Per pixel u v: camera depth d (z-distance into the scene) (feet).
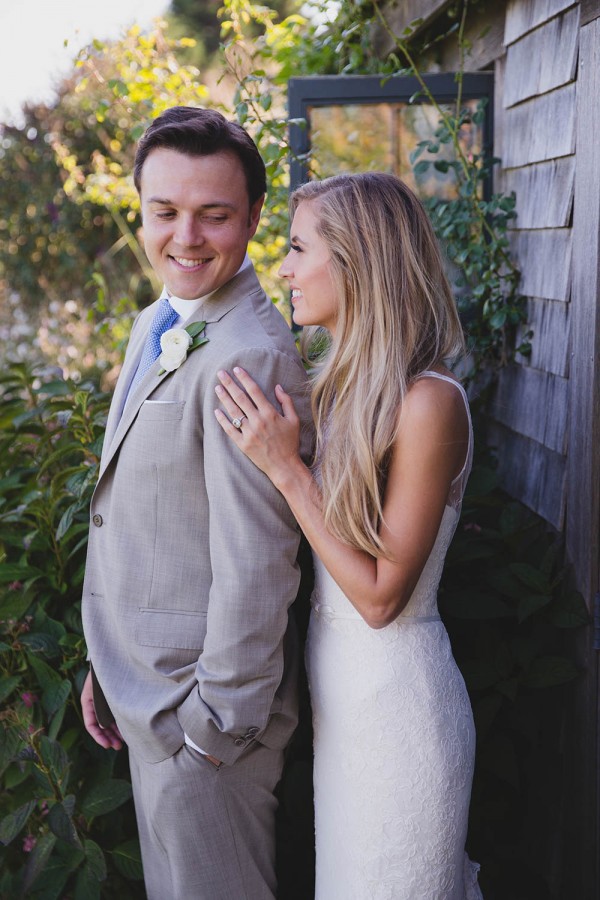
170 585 5.16
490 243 8.97
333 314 5.18
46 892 6.08
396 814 5.01
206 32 47.29
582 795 6.70
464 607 6.97
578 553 6.69
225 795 5.18
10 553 7.57
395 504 4.82
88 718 6.23
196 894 5.23
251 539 4.80
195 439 5.01
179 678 5.08
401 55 11.16
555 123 7.38
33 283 27.27
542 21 7.62
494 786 7.43
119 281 24.94
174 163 4.93
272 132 9.20
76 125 26.66
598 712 6.52
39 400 9.33
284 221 10.59
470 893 5.76
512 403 8.73
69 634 6.64
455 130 8.91
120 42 12.12
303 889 6.81
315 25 11.55
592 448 6.43
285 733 5.41
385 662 5.03
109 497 5.44
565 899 7.02
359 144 9.72
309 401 5.25
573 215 6.92
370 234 4.99
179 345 5.02
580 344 6.63
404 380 4.85
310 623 5.50
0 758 6.29
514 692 6.72
